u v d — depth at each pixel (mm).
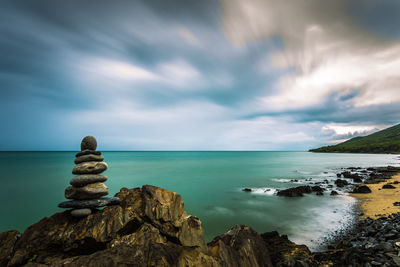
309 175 53219
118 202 9781
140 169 70062
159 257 5781
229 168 73625
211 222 18875
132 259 5426
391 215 17266
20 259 7363
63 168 70875
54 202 28047
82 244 8156
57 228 8578
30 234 8133
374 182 38188
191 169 70500
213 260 6594
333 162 100188
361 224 16484
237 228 9500
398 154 163875
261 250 8516
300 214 20484
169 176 52781
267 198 28219
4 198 30109
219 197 29297
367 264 8102
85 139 10336
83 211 9008
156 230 8688
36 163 93062
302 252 9992
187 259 6047
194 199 28141
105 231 8406
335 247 12461
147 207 9297
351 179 43531
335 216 19312
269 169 70000
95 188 9531
